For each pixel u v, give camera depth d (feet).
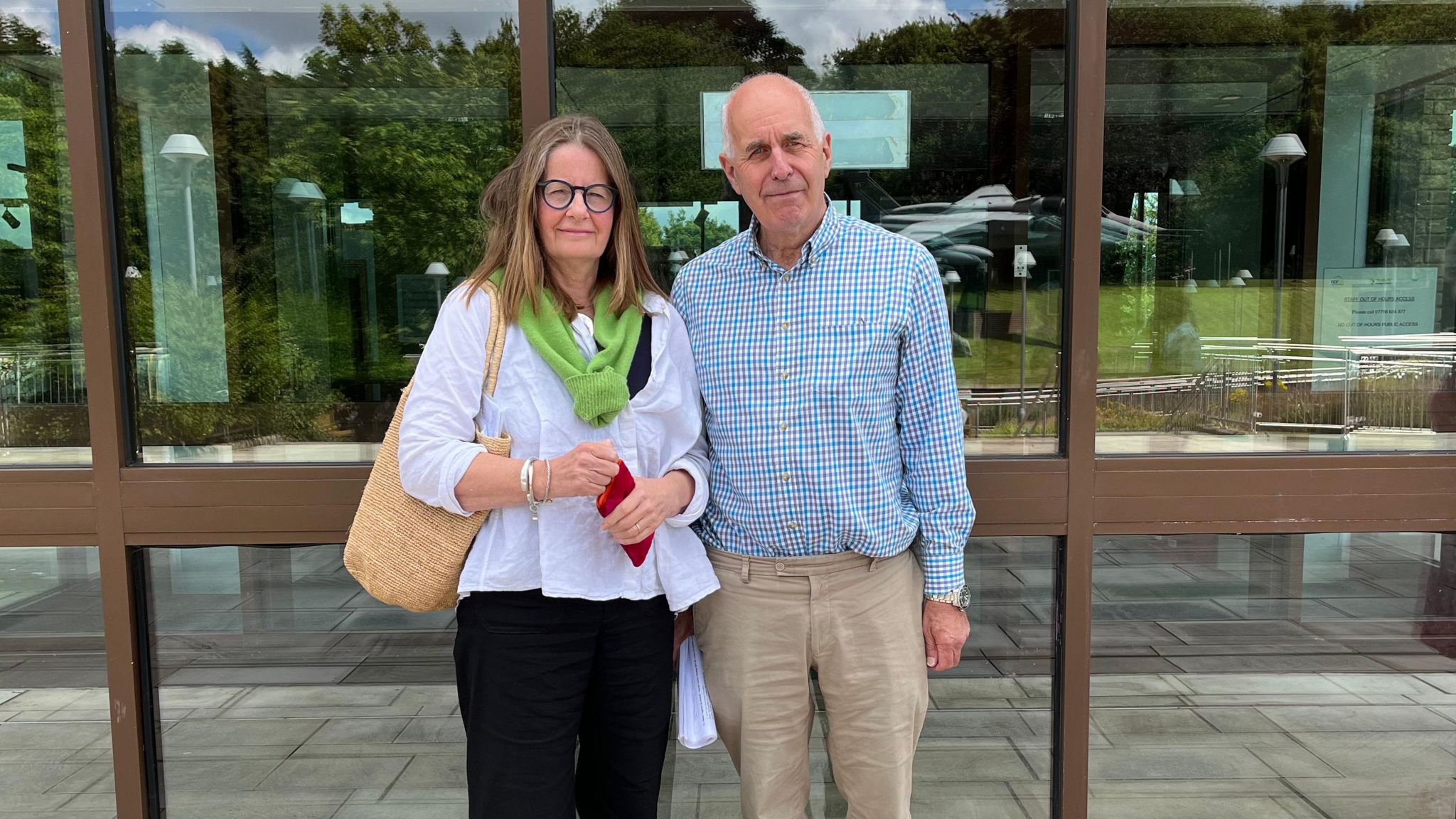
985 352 6.19
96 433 5.74
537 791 4.23
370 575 4.27
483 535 4.19
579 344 4.25
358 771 6.59
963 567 4.75
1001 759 6.33
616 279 4.36
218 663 6.29
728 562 4.73
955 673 6.31
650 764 4.58
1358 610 7.06
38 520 5.78
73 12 5.56
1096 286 5.90
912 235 6.32
